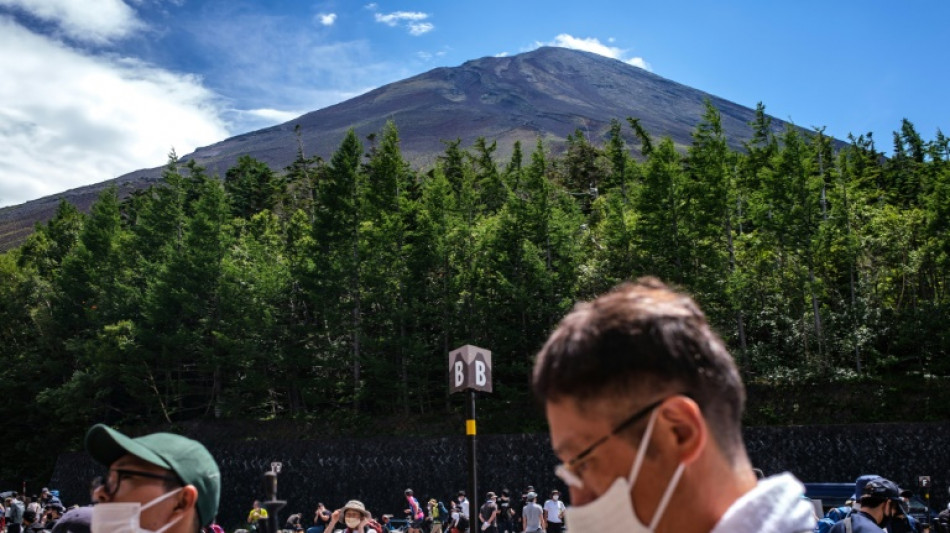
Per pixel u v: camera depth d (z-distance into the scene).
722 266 42.69
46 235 91.38
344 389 48.00
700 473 1.47
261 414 51.88
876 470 34.66
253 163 108.62
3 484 53.91
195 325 53.50
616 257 45.56
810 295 42.75
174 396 50.28
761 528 1.43
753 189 59.25
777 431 36.59
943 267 43.22
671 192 43.72
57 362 55.75
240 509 43.94
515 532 32.09
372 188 51.09
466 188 54.78
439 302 48.06
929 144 56.06
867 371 40.72
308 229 54.75
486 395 44.06
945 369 40.69
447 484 40.31
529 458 39.38
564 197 55.38
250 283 51.97
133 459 2.44
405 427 44.34
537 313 45.03
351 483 42.16
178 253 53.47
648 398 1.46
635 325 1.50
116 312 55.03
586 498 1.56
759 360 40.72
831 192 45.69
